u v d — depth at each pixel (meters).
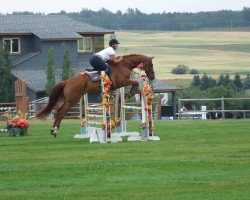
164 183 19.27
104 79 28.72
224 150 24.91
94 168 21.48
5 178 20.39
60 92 30.08
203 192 18.06
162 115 61.22
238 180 19.36
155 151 25.00
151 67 29.67
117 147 26.56
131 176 20.28
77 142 28.86
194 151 24.77
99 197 17.88
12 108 51.47
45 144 28.34
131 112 47.00
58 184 19.50
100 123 29.55
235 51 199.12
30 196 18.16
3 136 32.31
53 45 70.25
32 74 67.69
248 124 36.00
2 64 64.94
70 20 74.38
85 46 72.44
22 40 71.38
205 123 37.44
